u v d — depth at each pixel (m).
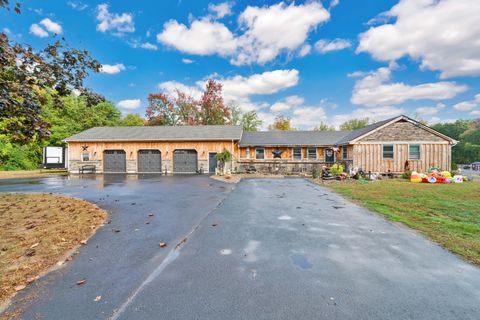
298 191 9.70
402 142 15.80
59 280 2.73
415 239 4.08
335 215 5.79
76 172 20.36
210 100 35.47
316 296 2.43
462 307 2.25
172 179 14.73
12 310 2.17
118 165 20.52
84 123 30.78
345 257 3.39
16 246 3.68
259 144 20.83
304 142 20.98
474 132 42.59
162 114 36.66
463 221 5.18
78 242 3.93
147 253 3.54
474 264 3.14
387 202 7.32
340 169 14.95
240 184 12.15
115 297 2.42
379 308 2.23
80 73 5.23
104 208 6.58
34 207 6.66
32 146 24.61
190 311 2.20
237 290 2.54
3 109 3.70
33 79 4.25
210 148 19.84
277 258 3.36
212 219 5.44
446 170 15.37
